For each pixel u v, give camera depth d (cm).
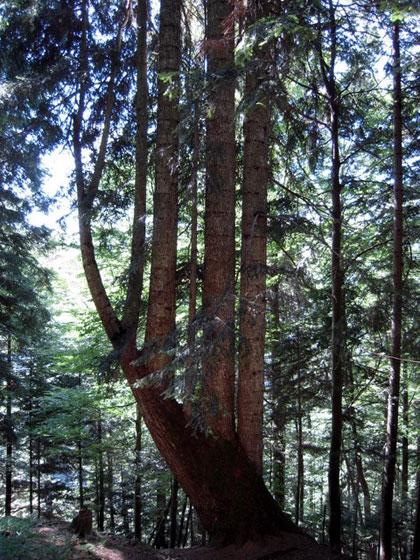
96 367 939
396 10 443
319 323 1105
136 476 1347
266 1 637
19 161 991
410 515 1164
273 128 938
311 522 1386
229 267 779
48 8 845
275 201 866
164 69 818
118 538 815
